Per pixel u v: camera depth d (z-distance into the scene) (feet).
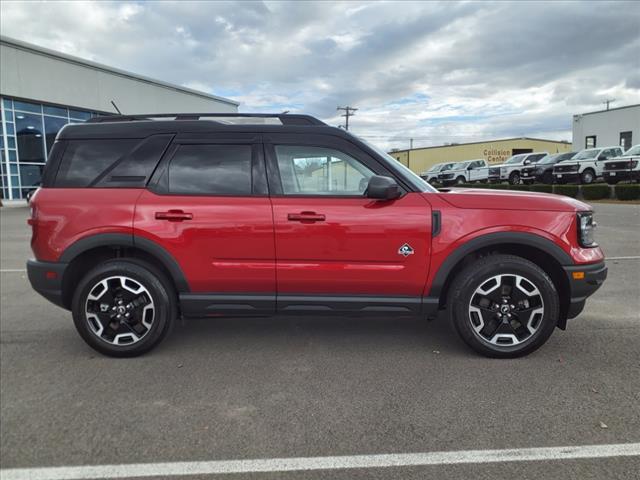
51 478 8.03
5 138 73.05
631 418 9.81
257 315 13.30
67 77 81.00
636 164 73.97
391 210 12.57
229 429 9.52
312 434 9.33
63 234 12.94
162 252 12.83
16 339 14.88
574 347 13.75
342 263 12.67
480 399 10.68
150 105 99.40
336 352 13.58
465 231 12.52
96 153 13.39
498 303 12.76
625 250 29.76
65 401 10.72
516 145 188.55
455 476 8.02
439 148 187.83
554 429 9.43
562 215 12.61
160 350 13.84
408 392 11.05
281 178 13.02
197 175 13.12
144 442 9.07
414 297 12.88
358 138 13.23
